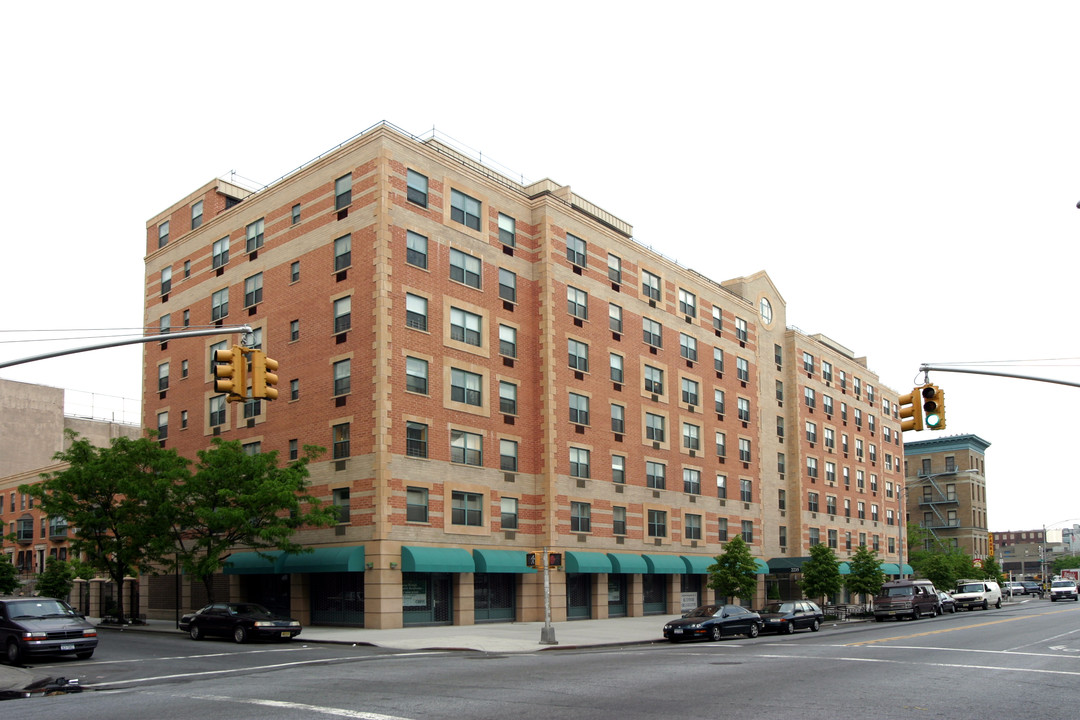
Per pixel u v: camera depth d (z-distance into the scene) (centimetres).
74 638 2536
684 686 1841
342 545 3841
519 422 4447
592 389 4844
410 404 3900
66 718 1491
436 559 3816
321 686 1866
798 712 1501
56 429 8312
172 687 1928
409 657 2630
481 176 4453
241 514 3553
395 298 3900
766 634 3775
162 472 3856
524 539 4378
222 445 3841
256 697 1706
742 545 4831
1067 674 2097
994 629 3841
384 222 3903
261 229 4575
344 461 3891
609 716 1448
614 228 5581
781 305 7075
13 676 2133
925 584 5444
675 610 5300
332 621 3934
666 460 5366
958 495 11188
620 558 4784
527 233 4697
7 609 2561
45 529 6856
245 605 3309
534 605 4362
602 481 4825
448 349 4125
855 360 8688
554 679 1972
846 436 7762
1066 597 8412
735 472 6025
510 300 4512
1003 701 1653
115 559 4512
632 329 5231
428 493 3925
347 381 3956
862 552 5794
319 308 4147
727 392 6075
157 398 5138
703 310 5953
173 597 4903
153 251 5384
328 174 4216
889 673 2108
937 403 2448
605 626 4091
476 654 2772
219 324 4753
